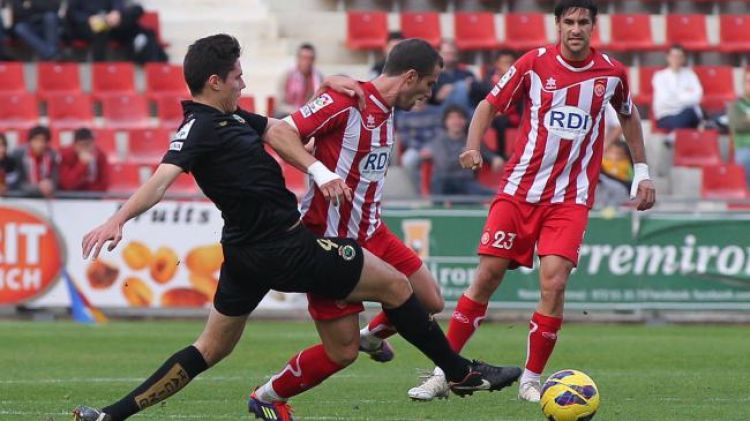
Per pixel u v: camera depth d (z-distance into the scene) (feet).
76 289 166.91
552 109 89.86
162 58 229.04
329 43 239.30
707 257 167.53
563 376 75.15
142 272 166.71
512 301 167.02
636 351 134.72
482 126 91.91
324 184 73.77
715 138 207.62
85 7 225.56
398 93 79.10
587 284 167.02
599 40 242.78
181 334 149.79
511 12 251.39
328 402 92.53
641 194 94.17
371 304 171.94
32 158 174.29
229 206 70.90
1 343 139.13
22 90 221.25
